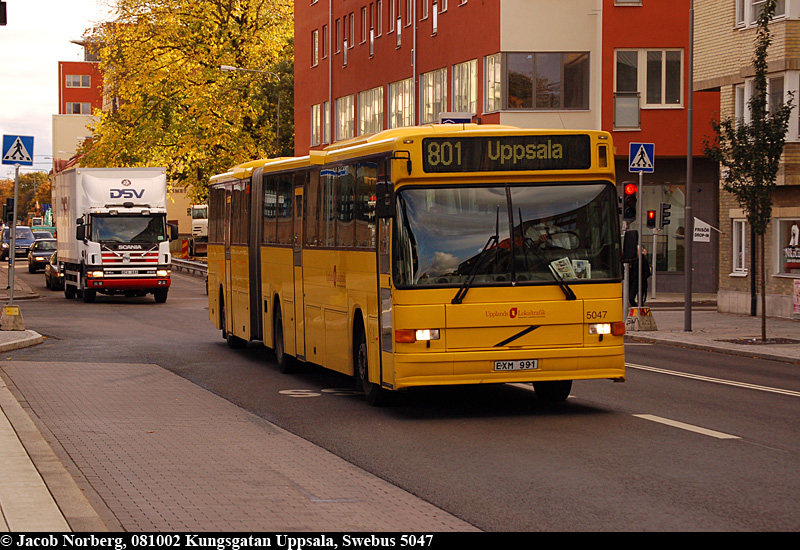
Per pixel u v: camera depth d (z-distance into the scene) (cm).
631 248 1346
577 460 1025
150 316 3312
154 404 1450
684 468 980
